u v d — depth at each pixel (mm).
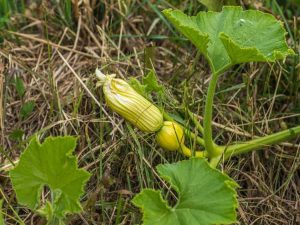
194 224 567
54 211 582
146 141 741
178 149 714
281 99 848
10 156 766
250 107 811
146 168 719
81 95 774
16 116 824
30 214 706
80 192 569
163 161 748
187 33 636
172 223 571
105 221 701
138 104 687
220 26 700
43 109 816
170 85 840
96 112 800
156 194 573
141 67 837
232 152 727
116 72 840
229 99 836
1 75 827
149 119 693
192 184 585
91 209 681
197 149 767
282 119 832
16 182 576
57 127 790
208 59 656
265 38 685
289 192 768
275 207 746
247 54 620
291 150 794
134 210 701
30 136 784
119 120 782
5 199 686
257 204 742
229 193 572
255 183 756
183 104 787
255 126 810
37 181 579
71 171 565
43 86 845
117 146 750
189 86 833
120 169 744
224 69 653
